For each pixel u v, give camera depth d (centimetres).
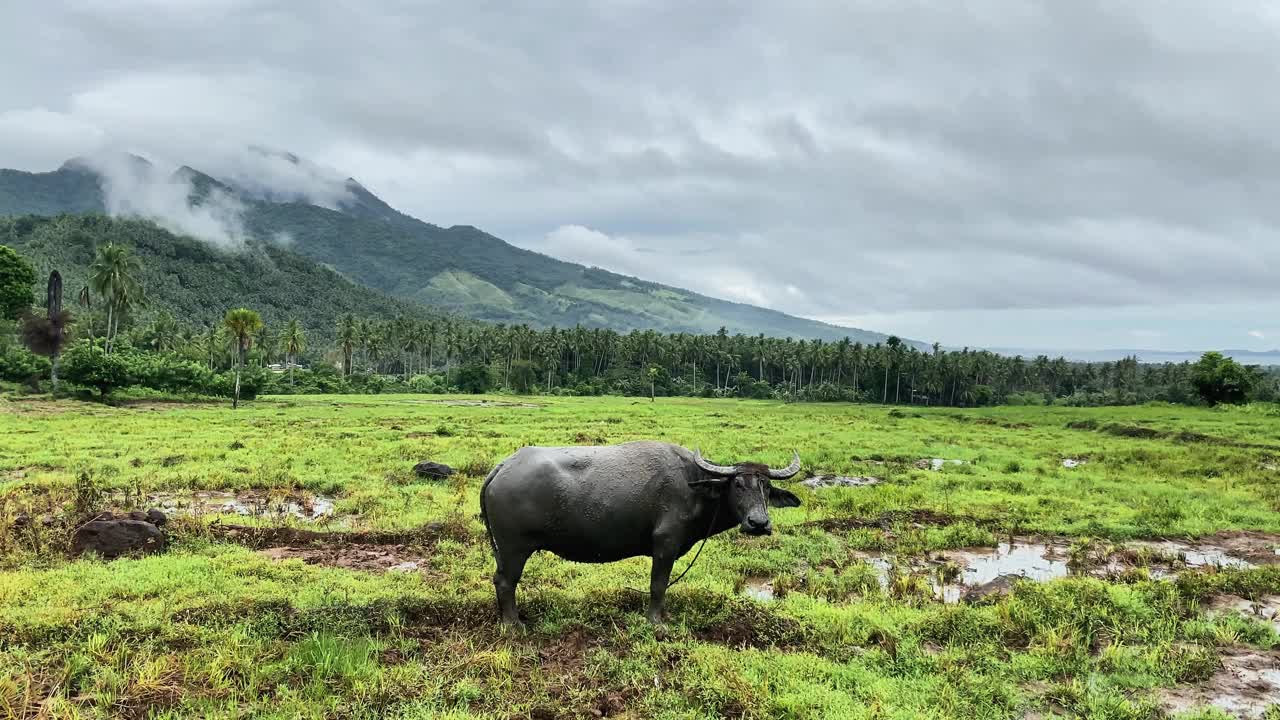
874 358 12162
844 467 2156
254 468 1805
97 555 977
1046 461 2372
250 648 676
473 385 10650
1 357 5816
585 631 762
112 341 7456
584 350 13150
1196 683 702
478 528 1213
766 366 14275
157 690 596
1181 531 1388
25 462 1827
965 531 1312
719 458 2244
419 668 652
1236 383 5669
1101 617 848
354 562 1040
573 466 771
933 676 680
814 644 754
